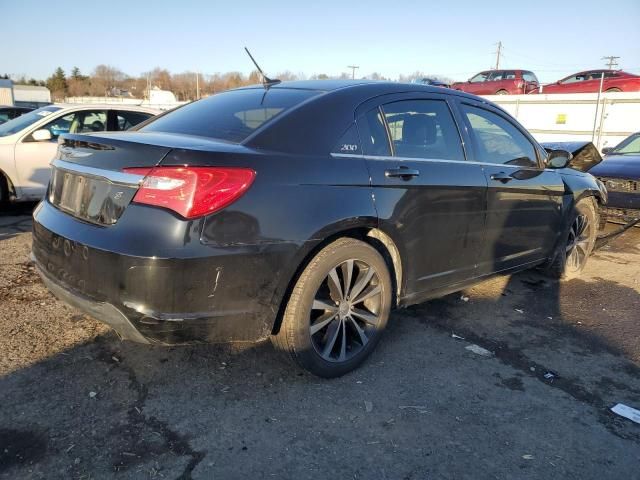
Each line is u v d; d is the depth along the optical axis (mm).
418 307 4328
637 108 17328
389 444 2549
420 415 2797
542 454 2527
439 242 3547
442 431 2670
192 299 2434
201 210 2406
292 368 3197
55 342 3359
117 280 2416
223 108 3363
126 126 8078
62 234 2688
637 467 2469
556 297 4754
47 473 2244
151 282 2365
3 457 2322
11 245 5523
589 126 18484
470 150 3832
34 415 2619
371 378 3152
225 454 2420
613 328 4082
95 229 2557
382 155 3203
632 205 7082
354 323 3170
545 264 5055
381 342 3643
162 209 2400
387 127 3299
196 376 3055
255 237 2551
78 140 2834
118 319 2471
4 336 3393
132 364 3150
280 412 2760
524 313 4324
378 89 3375
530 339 3822
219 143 2703
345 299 3076
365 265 3121
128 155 2545
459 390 3066
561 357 3559
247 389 2951
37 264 2996
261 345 3455
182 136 2928
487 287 4945
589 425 2783
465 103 3955
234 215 2490
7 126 7578
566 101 18859
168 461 2355
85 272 2547
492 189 3859
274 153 2725
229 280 2502
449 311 4281
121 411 2695
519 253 4402
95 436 2492
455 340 3736
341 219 2857
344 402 2881
